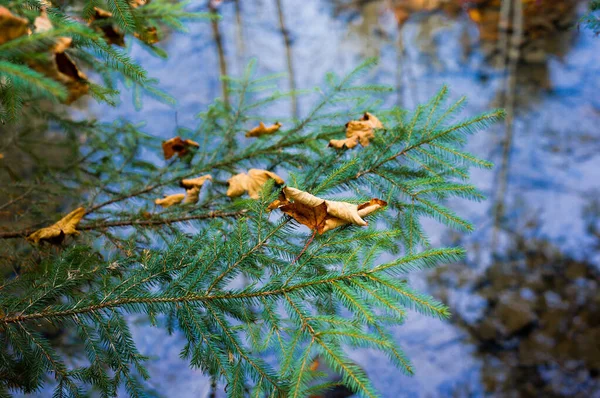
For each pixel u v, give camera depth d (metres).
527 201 2.58
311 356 0.80
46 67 0.81
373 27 3.26
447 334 2.19
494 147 2.86
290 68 2.89
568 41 2.86
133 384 0.84
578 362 1.94
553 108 2.90
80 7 0.98
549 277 2.25
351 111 1.02
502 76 2.92
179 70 3.00
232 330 0.84
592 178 2.65
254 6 3.19
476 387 1.95
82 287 0.87
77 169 1.11
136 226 0.98
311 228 0.86
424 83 2.90
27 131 1.13
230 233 0.89
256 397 0.81
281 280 0.84
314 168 0.95
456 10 3.10
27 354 0.84
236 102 1.11
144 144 1.15
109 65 0.91
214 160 1.05
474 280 2.32
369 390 0.78
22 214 1.03
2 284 0.87
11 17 0.78
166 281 0.86
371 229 0.85
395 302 0.81
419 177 0.92
